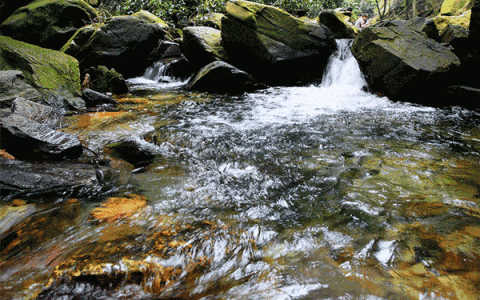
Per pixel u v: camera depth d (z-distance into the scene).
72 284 1.57
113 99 6.78
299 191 2.74
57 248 1.93
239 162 3.48
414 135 4.29
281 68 8.19
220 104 6.61
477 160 3.35
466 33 6.71
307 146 3.94
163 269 1.70
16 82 5.80
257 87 8.05
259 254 1.86
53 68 6.86
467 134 4.30
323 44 8.23
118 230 2.13
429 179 2.87
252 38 8.15
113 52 9.83
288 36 8.14
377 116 5.32
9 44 6.93
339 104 6.37
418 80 5.89
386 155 3.54
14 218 2.30
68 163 3.34
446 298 1.47
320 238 2.01
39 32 10.35
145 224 2.21
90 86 7.95
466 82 6.52
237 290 1.56
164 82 10.02
